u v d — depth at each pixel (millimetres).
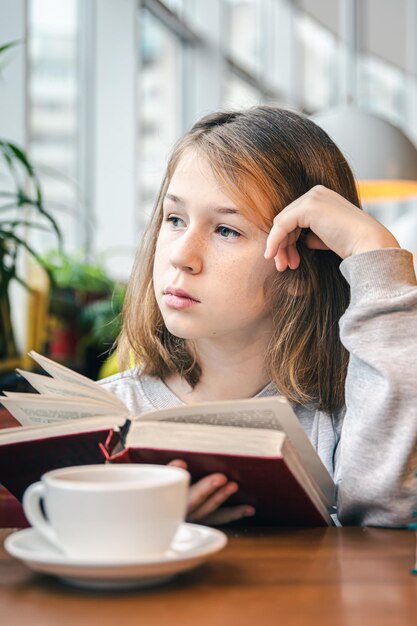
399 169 4020
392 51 8898
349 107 4172
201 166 1368
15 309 3428
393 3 8836
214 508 1068
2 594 796
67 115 4676
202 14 6316
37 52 4336
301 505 1093
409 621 729
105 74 4887
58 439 1069
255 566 915
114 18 4879
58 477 819
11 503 1631
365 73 8570
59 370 1227
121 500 780
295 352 1428
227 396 1471
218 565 916
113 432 1068
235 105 1635
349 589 827
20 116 3541
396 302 1273
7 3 3523
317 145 1478
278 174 1394
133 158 4914
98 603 770
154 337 1516
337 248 1353
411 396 1205
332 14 8203
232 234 1359
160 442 1017
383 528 1188
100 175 4914
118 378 1583
